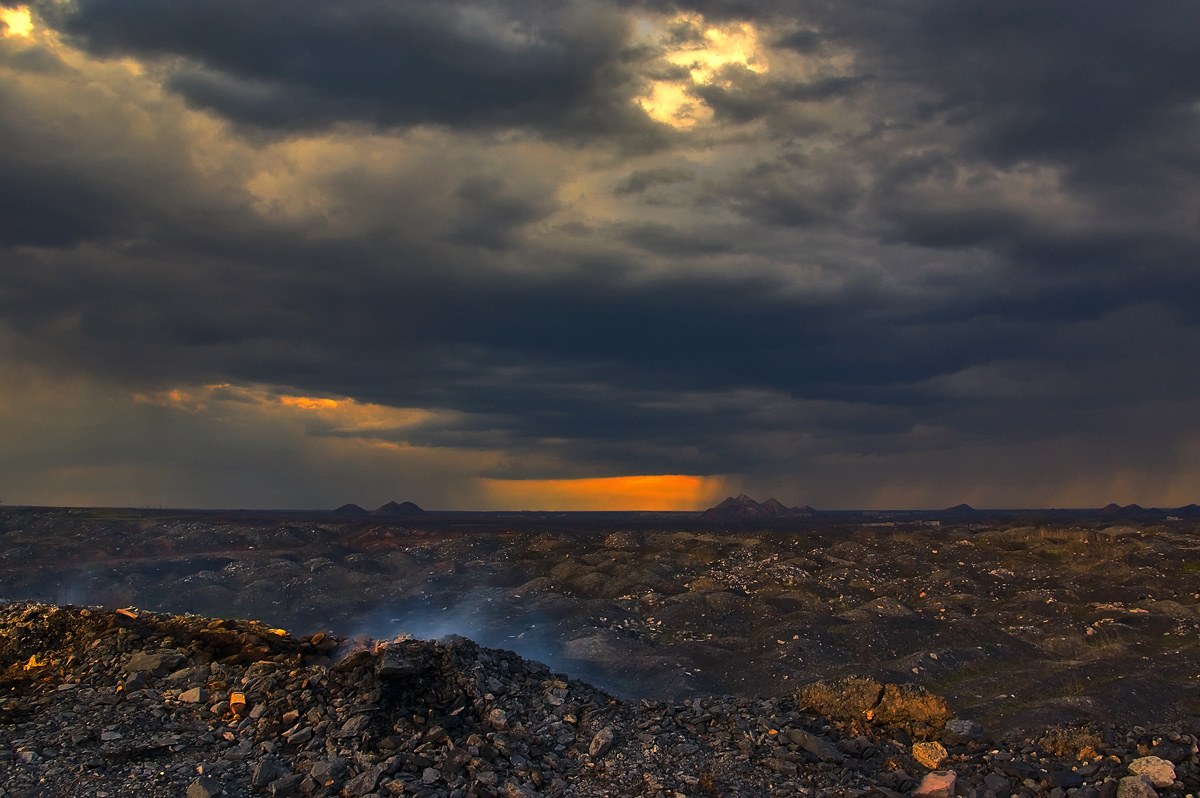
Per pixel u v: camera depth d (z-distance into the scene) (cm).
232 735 1192
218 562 5478
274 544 6856
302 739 1180
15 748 1091
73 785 996
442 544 7006
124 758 1083
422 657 1395
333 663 1520
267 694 1320
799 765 1211
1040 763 1227
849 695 1456
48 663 1491
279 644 1606
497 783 1097
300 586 4784
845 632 3200
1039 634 3266
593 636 3300
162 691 1334
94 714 1223
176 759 1102
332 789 1048
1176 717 2036
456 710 1302
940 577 4822
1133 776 1120
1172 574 4628
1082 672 2502
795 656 2812
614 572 5394
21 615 1658
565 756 1226
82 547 6162
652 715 1399
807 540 7056
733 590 4544
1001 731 1995
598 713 1376
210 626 1641
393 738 1189
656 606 4056
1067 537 6712
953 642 3059
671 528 12306
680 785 1129
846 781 1171
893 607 3622
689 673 2645
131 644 1500
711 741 1303
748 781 1157
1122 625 3222
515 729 1269
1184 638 3077
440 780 1087
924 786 1145
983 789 1141
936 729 1366
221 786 1022
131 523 7419
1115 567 4947
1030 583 4659
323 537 7500
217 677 1391
